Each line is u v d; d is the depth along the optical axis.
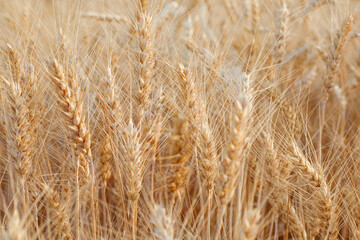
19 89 0.64
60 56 0.65
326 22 0.89
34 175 0.67
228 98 0.68
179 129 0.61
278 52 0.77
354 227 0.68
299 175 0.69
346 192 0.71
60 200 0.67
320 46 0.82
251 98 0.65
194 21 0.88
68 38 0.67
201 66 0.72
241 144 0.60
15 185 0.70
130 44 0.72
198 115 0.65
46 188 0.65
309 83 0.80
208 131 0.64
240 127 0.60
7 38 0.74
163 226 0.60
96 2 0.83
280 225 0.73
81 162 0.65
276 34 0.77
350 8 0.80
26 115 0.64
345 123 0.81
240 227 0.59
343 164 0.73
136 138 0.63
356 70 0.84
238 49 0.87
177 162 0.63
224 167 0.60
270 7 0.86
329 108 0.82
